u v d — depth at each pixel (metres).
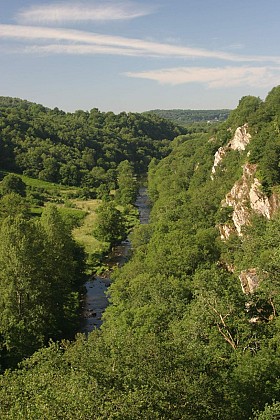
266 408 21.86
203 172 123.38
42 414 19.08
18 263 50.78
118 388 21.33
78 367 23.08
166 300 44.97
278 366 27.27
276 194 69.19
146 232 87.62
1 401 23.78
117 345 24.59
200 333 32.25
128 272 60.91
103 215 101.62
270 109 107.56
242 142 106.19
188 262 58.62
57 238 67.44
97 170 190.75
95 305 65.94
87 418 18.38
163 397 20.61
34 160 182.38
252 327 32.78
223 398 23.95
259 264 41.06
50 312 53.50
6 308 49.19
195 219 88.25
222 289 36.00
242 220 75.31
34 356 28.72
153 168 186.50
